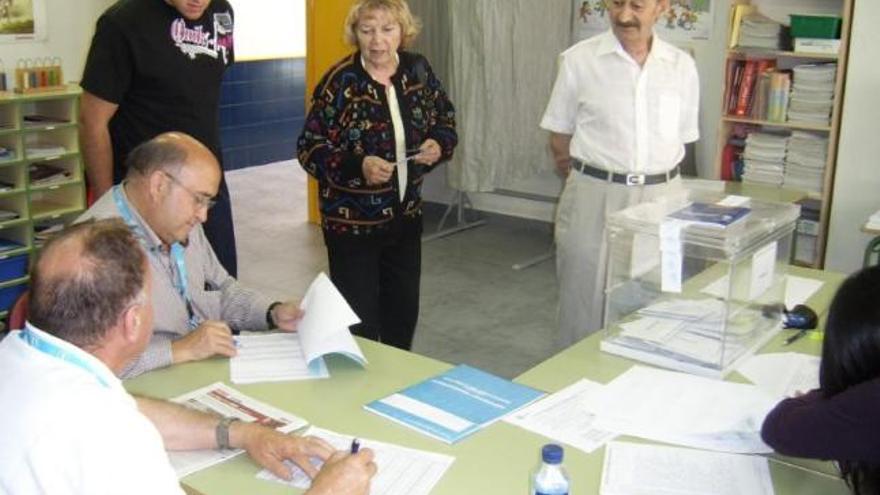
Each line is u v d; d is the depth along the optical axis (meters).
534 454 1.63
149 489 1.19
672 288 2.07
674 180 2.98
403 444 1.66
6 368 1.22
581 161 3.00
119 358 1.29
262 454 1.59
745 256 2.04
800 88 4.22
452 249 5.54
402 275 3.20
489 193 6.13
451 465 1.59
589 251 3.02
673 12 5.03
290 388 1.90
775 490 1.52
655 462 1.60
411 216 3.12
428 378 1.97
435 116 3.18
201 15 2.97
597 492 1.51
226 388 1.90
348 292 3.08
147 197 2.02
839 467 1.55
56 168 4.60
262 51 7.87
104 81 2.81
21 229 4.44
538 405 1.83
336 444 1.65
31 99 4.36
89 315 1.21
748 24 4.32
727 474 1.57
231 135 7.69
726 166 4.58
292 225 6.08
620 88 2.88
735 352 2.05
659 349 2.05
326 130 2.97
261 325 2.27
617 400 1.84
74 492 1.15
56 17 5.01
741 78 4.41
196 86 2.98
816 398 1.55
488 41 5.14
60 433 1.16
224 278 2.35
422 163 3.08
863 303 1.43
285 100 8.13
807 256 4.36
